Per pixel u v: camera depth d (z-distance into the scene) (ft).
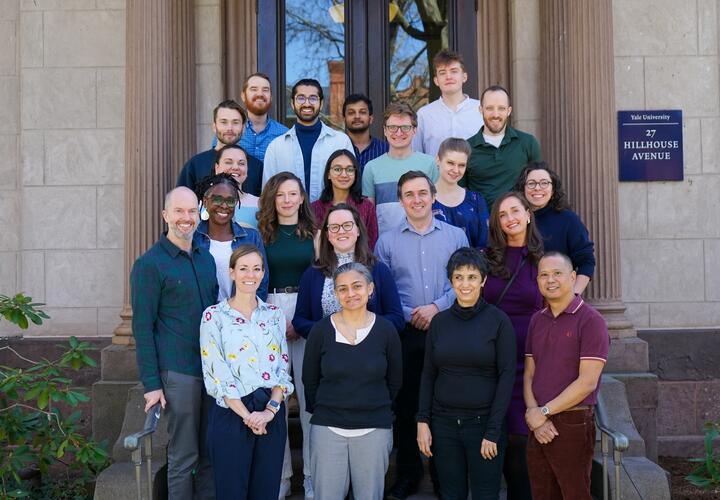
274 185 17.74
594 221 22.25
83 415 24.06
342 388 15.47
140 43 22.22
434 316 15.89
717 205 25.79
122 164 25.82
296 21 26.78
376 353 15.55
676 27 25.85
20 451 19.02
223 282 16.90
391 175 19.77
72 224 25.86
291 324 17.53
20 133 26.11
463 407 15.35
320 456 15.57
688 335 25.00
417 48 26.84
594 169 22.29
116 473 18.34
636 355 21.49
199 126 26.05
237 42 26.58
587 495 14.88
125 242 22.21
